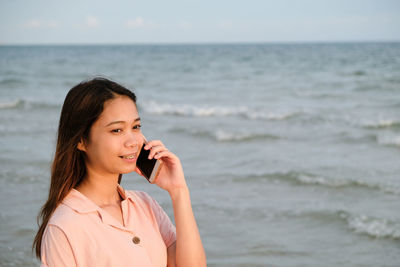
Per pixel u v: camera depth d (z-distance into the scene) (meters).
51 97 21.86
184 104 20.75
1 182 8.05
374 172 9.31
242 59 60.62
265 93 25.38
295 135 13.45
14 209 6.70
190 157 10.67
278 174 8.94
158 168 1.84
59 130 1.64
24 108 17.94
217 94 25.09
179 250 1.81
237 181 8.59
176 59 62.16
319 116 16.84
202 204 7.26
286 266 5.23
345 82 30.48
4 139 11.83
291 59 59.19
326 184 8.41
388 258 5.52
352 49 102.12
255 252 5.57
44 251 1.53
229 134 13.17
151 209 1.83
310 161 10.28
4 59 62.34
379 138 12.79
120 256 1.58
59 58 66.38
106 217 1.61
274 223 6.52
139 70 43.22
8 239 5.61
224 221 6.55
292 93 25.19
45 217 1.62
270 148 11.74
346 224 6.51
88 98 1.58
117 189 1.78
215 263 5.27
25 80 30.72
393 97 22.80
